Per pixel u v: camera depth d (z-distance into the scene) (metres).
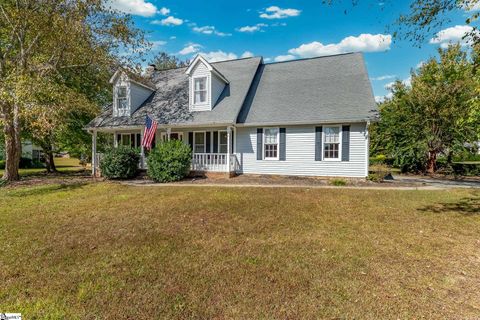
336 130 12.25
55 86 11.44
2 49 12.98
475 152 15.79
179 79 17.42
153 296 2.97
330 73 14.39
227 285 3.20
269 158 13.49
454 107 15.15
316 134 12.55
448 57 17.48
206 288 3.13
